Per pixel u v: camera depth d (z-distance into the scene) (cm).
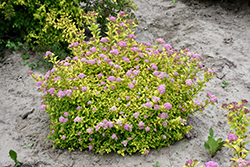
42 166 260
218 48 446
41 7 387
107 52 318
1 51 423
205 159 264
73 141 269
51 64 409
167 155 271
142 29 514
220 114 332
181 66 302
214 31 488
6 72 398
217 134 299
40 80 275
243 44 445
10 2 385
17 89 370
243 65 404
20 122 317
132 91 275
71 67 282
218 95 364
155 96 255
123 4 468
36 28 411
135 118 260
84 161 265
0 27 415
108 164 261
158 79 275
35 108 339
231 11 534
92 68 294
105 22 456
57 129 271
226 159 262
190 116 325
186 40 476
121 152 262
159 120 261
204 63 423
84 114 268
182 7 574
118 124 244
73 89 269
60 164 263
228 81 386
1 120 315
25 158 267
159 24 527
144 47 315
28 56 422
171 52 308
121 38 330
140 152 274
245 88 369
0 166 254
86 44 325
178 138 276
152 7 585
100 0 471
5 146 279
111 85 271
